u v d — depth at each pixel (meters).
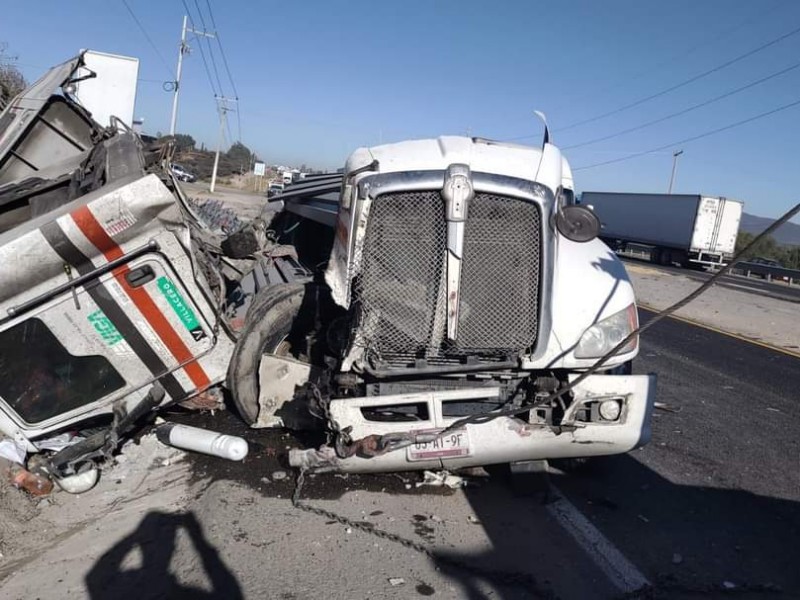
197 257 4.32
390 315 3.98
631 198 41.03
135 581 3.33
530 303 4.05
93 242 3.90
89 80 9.16
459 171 3.84
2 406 4.14
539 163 4.25
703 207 34.97
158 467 4.66
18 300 3.91
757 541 4.11
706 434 6.11
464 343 4.03
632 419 4.23
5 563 3.56
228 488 4.29
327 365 4.41
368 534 3.85
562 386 4.20
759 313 15.95
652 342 10.65
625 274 4.58
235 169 80.25
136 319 4.21
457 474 4.61
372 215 3.92
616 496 4.63
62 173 6.09
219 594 3.22
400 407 4.23
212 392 5.12
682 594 3.47
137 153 4.84
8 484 4.15
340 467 4.17
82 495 4.30
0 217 5.64
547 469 4.48
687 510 4.48
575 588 3.44
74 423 4.35
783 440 6.11
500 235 3.99
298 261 6.05
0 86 10.88
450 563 3.60
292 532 3.82
